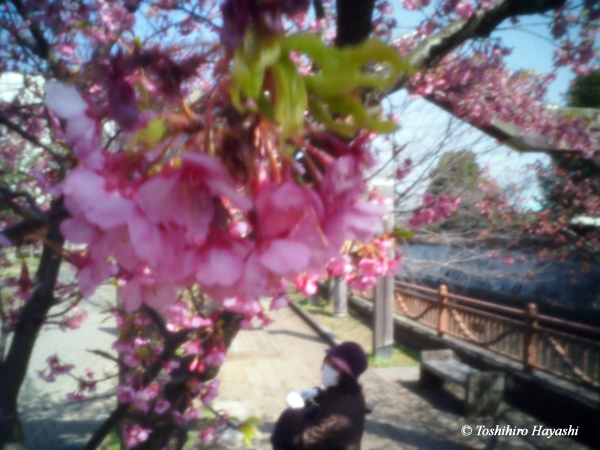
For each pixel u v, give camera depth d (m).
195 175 0.59
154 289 0.69
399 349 9.24
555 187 8.48
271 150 0.62
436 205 4.14
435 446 5.17
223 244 0.63
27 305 2.24
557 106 5.79
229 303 0.95
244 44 0.54
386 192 4.51
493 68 4.88
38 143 2.23
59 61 2.47
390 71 0.51
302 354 8.93
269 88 0.58
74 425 5.48
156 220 0.58
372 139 0.72
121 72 0.62
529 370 6.34
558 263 9.31
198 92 0.94
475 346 7.67
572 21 3.92
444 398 6.62
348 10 1.32
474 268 8.25
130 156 0.61
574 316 9.11
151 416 2.32
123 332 2.64
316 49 0.53
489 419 5.90
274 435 3.13
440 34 1.95
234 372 7.68
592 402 5.24
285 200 0.60
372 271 2.04
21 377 2.25
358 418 2.84
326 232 0.64
